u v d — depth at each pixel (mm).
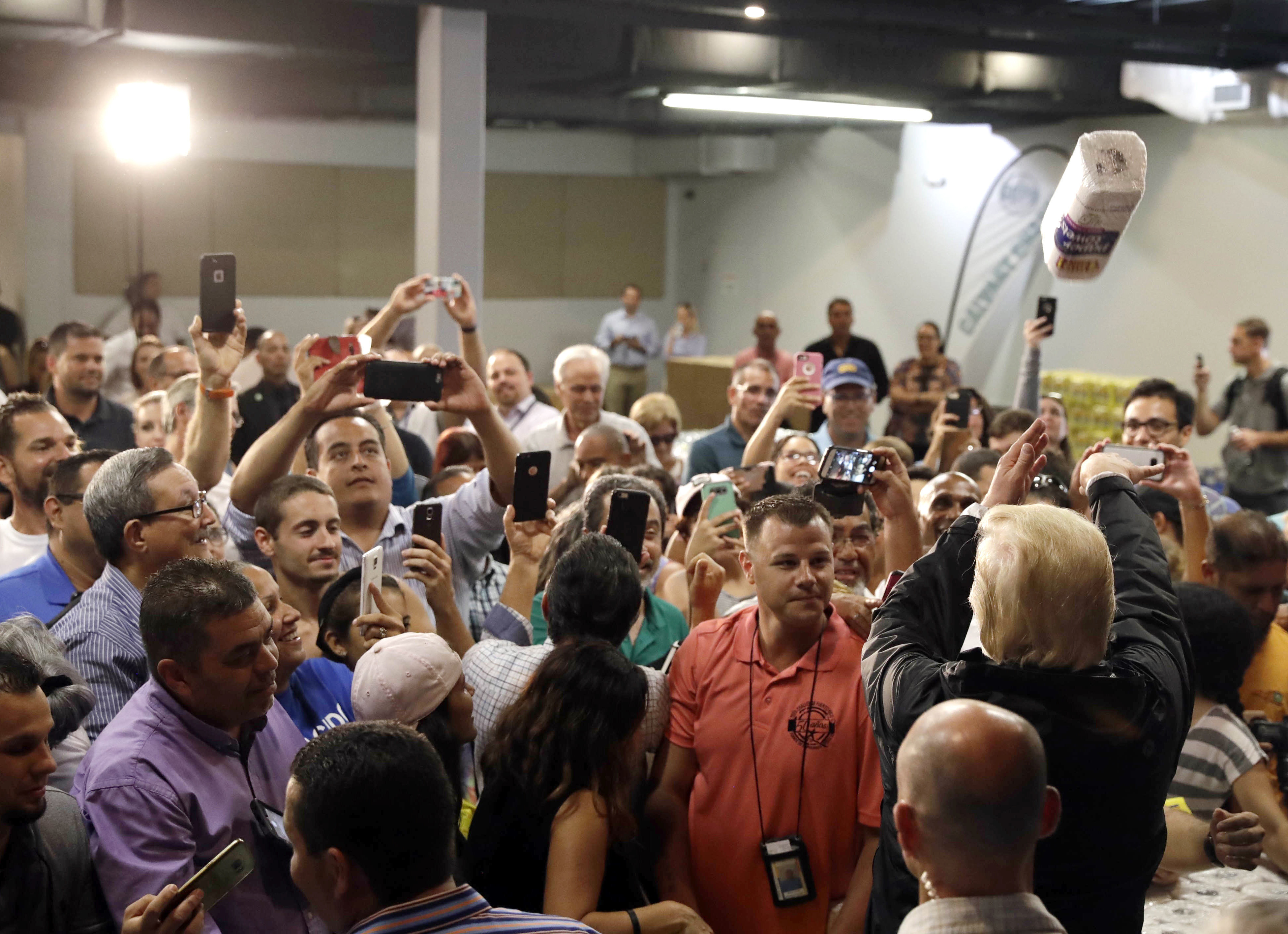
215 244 12250
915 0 5805
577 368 5043
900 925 1774
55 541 2904
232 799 2018
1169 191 9266
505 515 3018
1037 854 1644
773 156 13266
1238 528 2865
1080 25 6207
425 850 1568
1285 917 1186
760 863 2283
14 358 9750
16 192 11273
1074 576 1608
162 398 4660
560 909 2002
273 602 2320
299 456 3664
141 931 1636
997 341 10766
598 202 14336
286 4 6414
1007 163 10500
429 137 6602
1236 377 7422
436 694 2219
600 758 2072
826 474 2582
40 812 1717
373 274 13102
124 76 7508
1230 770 2406
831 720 2281
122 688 2424
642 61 7098
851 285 12375
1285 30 6871
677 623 2963
